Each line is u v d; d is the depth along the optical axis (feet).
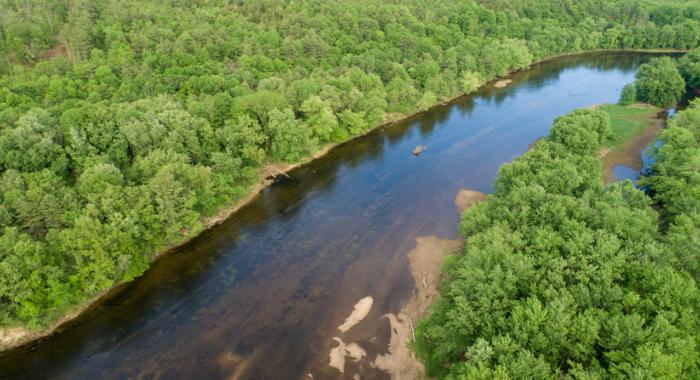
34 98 342.23
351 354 216.13
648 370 139.44
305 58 475.72
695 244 193.77
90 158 292.40
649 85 491.72
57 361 213.46
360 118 431.43
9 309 217.56
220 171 324.60
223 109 362.53
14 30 395.14
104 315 239.09
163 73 394.11
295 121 375.66
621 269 188.96
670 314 162.71
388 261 276.41
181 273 269.23
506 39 629.51
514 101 529.86
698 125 342.44
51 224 244.01
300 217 321.93
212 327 231.30
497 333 176.96
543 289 184.96
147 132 316.19
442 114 497.87
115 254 246.68
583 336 161.07
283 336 225.76
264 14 530.27
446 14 627.46
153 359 214.28
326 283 259.80
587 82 590.55
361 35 529.45
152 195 274.57
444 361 204.44
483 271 196.24
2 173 268.62
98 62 383.45
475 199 338.95
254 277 265.34
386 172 380.78
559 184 263.29
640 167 376.27
